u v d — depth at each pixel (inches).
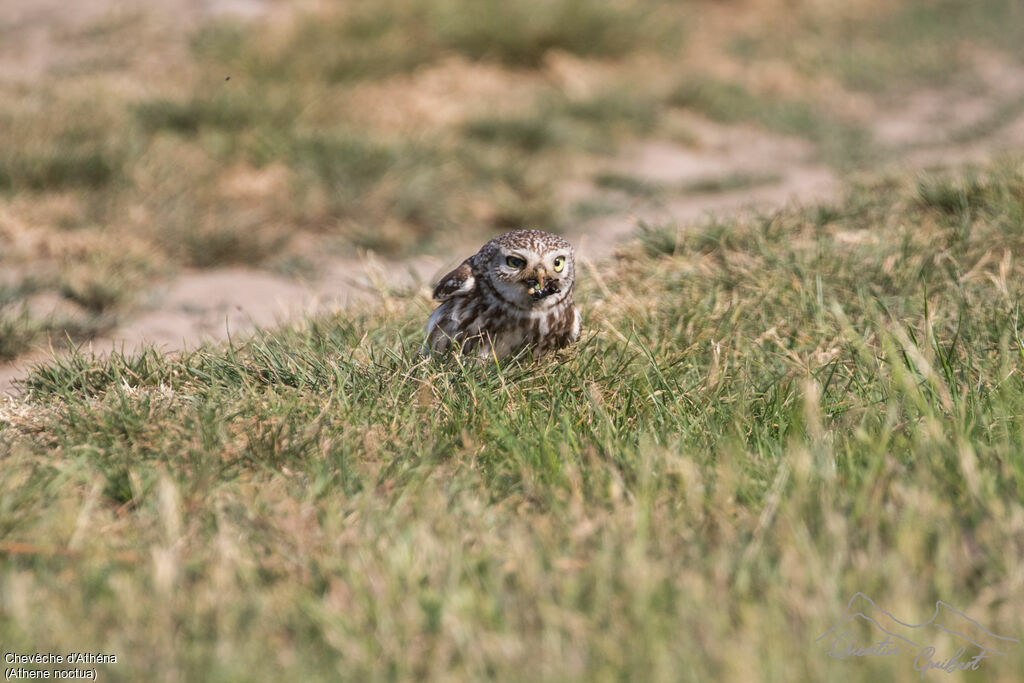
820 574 237.0
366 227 776.9
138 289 633.0
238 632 234.8
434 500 289.9
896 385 356.5
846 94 1363.2
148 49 1186.0
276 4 1317.7
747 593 238.4
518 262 392.2
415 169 854.5
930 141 1095.6
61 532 276.4
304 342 448.8
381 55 1159.0
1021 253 513.7
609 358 414.6
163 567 248.2
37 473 311.3
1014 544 247.8
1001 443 312.2
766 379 394.0
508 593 247.3
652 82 1262.3
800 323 456.4
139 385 410.0
